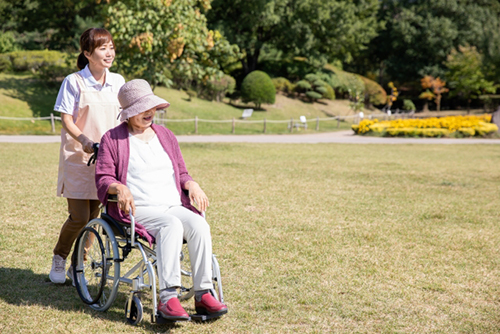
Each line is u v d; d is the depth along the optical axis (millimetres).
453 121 22031
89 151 3174
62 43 33250
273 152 13500
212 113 27125
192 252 2896
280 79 36469
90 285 3555
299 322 3023
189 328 2877
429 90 47156
